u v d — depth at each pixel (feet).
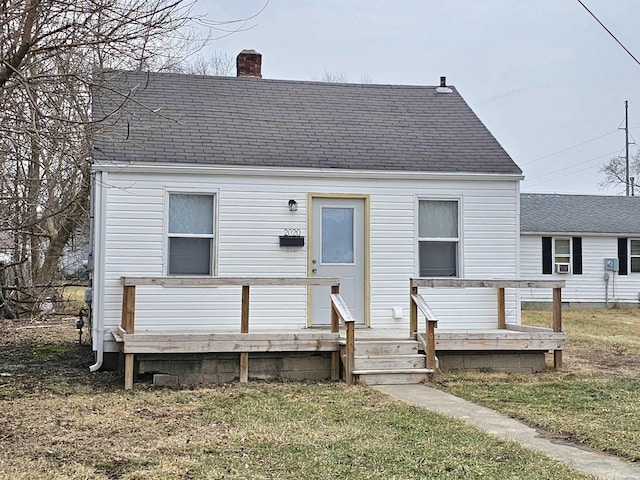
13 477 16.84
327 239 37.09
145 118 38.09
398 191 37.73
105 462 18.40
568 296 80.12
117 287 33.99
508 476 17.25
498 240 38.58
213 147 36.55
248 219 35.83
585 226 80.53
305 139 39.06
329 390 29.30
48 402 26.50
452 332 33.73
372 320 37.24
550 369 35.50
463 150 40.14
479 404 26.61
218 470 17.69
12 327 55.16
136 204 34.37
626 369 36.29
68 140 22.94
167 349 30.19
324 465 18.17
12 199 35.83
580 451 19.89
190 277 31.86
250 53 48.91
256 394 28.37
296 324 36.37
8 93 23.25
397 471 17.66
